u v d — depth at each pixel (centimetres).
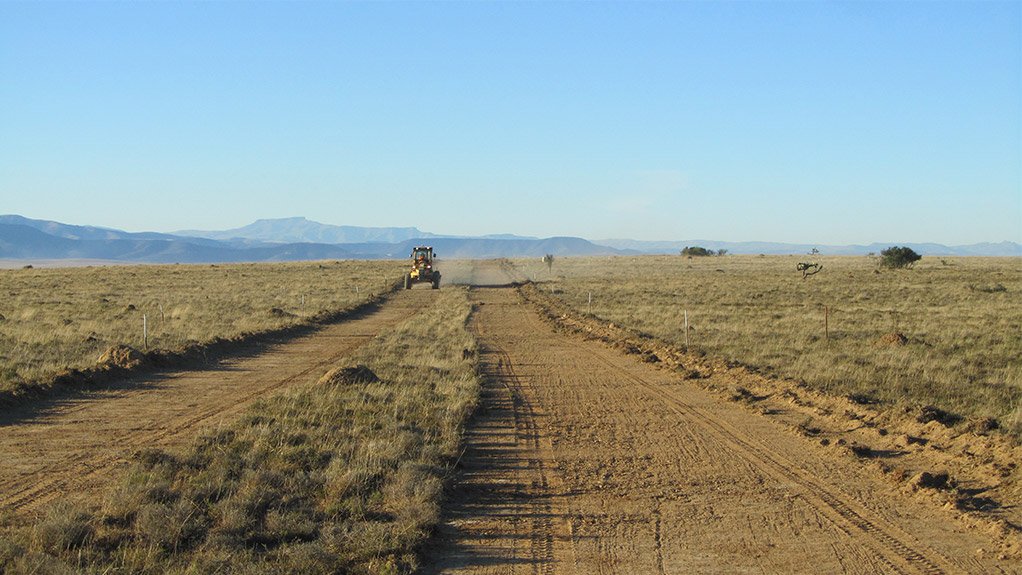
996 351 2398
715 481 1140
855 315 3672
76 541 824
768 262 12656
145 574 747
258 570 752
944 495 1023
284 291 6178
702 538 905
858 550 860
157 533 828
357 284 7094
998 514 961
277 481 1044
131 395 1823
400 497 996
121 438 1370
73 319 3597
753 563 827
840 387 1814
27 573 724
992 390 1758
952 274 7656
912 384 1858
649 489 1102
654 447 1350
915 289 5562
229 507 918
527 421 1574
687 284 6675
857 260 13325
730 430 1476
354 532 870
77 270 10506
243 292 6038
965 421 1410
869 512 993
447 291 6419
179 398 1786
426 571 807
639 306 4575
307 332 3412
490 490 1101
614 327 3384
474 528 943
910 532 917
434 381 1966
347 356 2569
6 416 1566
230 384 1992
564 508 1021
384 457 1166
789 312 3909
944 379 1886
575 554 856
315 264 12375
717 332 3078
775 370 2098
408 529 884
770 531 926
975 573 792
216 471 1079
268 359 2512
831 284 6350
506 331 3494
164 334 2956
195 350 2492
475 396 1778
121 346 2314
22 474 1132
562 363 2447
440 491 1039
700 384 1998
